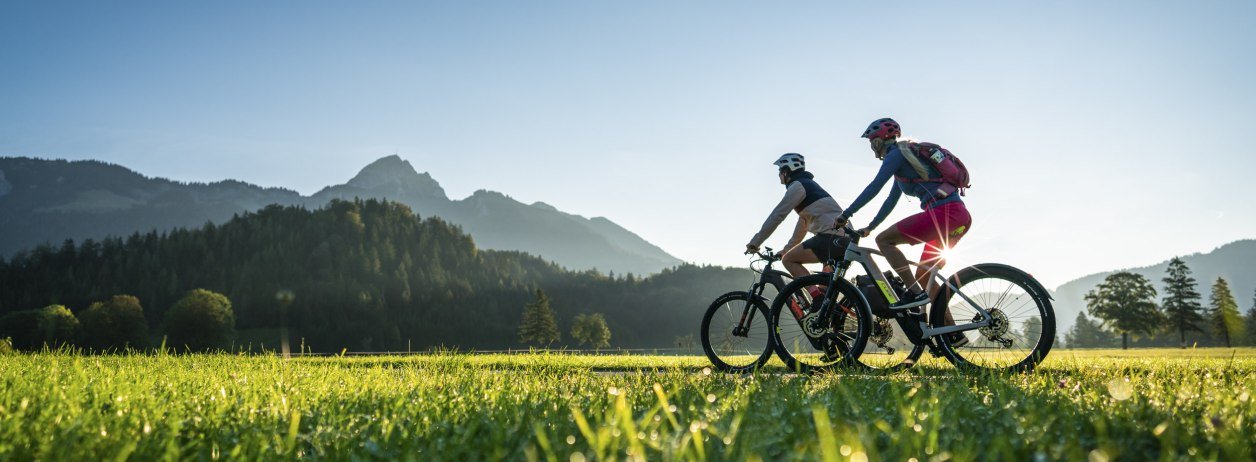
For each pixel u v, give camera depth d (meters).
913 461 1.93
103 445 2.27
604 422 2.67
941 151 5.68
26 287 198.25
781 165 6.69
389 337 190.00
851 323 6.00
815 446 2.05
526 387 4.16
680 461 1.96
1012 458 1.93
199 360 7.61
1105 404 2.99
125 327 121.00
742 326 6.55
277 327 189.62
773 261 6.51
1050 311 5.43
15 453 2.11
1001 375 4.46
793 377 4.52
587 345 190.25
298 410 3.14
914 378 4.43
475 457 2.16
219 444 2.47
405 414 2.95
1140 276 77.12
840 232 6.24
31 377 4.41
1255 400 2.96
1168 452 1.97
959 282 5.71
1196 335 80.12
